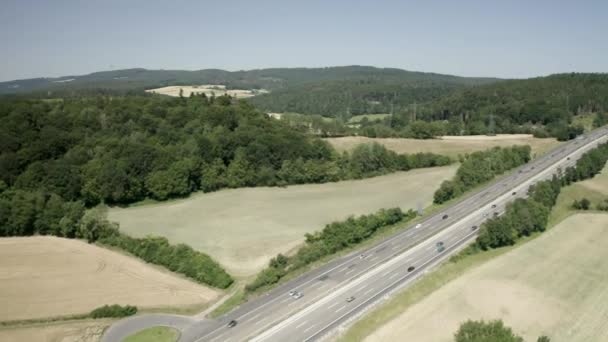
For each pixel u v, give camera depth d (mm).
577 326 69688
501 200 129375
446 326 68562
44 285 83438
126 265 93000
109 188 126625
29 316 73562
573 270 87000
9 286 82625
